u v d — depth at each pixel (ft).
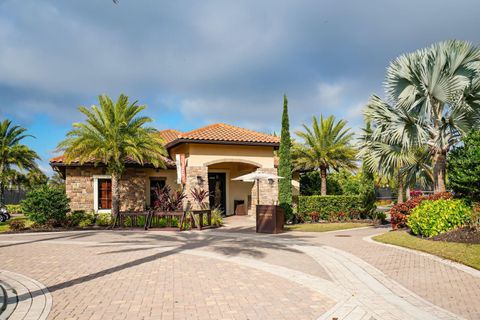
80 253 38.27
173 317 18.66
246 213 86.89
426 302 20.88
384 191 152.46
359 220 77.30
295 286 24.68
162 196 67.82
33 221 64.18
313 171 101.04
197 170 72.43
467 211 38.78
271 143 76.13
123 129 67.05
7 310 19.93
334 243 44.55
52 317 18.72
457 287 23.54
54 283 25.73
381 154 53.47
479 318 18.13
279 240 47.93
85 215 68.08
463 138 41.96
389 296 22.22
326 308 20.07
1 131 107.14
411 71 49.83
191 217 62.59
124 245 43.86
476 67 46.91
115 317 18.69
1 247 43.42
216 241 47.29
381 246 40.91
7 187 118.83
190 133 74.43
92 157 66.54
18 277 27.58
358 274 27.96
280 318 18.49
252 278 26.91
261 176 64.49
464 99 46.85
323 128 88.07
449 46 47.85
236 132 79.15
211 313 19.25
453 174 41.86
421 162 55.11
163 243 45.55
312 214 75.10
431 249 35.12
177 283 25.50
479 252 30.86
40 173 117.29
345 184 106.83
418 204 48.88
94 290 23.81
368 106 54.08
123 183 76.69
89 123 67.05
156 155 69.15
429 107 48.93
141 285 25.02
